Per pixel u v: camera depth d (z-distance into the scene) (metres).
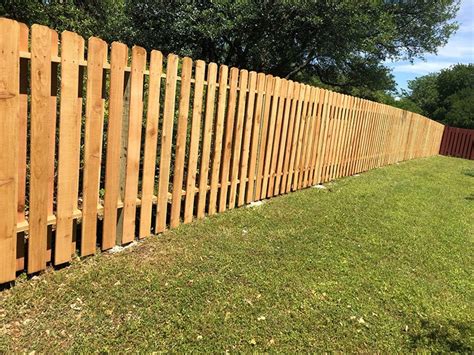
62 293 2.85
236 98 4.89
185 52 14.21
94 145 3.26
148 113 3.68
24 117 2.81
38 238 2.99
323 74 20.12
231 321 2.76
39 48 2.74
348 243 4.47
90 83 3.12
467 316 3.22
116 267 3.29
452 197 7.88
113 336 2.48
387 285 3.57
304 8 13.20
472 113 29.53
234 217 4.88
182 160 4.20
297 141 6.42
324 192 6.84
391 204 6.52
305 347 2.60
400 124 11.87
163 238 4.01
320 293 3.28
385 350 2.68
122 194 3.64
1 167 2.68
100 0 12.55
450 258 4.45
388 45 18.86
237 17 12.97
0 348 2.28
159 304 2.84
